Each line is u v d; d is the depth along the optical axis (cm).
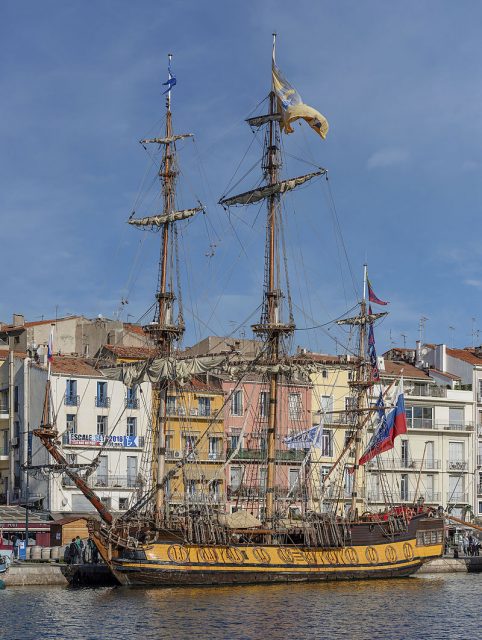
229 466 11606
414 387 13500
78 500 10806
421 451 13362
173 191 9169
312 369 9581
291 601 7544
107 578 8231
